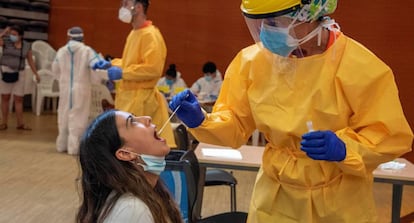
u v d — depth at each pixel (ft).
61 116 18.70
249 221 5.91
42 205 12.30
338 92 5.08
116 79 12.66
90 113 19.56
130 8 12.64
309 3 4.81
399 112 5.02
